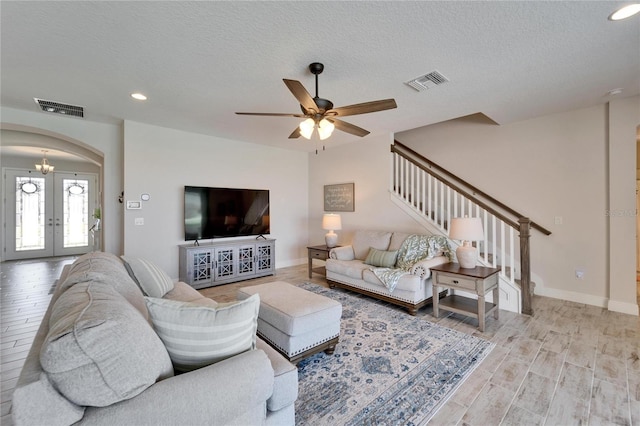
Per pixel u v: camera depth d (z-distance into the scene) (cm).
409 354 242
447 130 489
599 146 353
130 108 355
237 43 215
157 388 101
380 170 494
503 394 191
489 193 441
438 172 495
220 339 126
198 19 187
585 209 364
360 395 190
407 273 343
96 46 218
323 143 550
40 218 722
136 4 172
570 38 209
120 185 429
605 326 297
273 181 579
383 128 447
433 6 175
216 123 418
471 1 171
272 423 136
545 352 245
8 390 198
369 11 180
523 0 170
